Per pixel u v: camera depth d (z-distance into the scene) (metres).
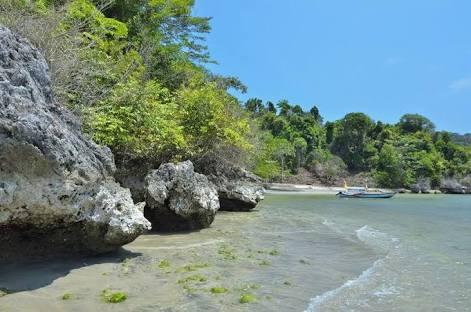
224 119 19.95
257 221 17.50
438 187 79.50
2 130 5.89
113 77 14.73
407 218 21.78
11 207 6.30
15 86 6.44
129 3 23.94
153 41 23.06
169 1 25.62
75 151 7.30
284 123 95.75
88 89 12.39
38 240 7.65
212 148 20.11
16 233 7.20
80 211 7.57
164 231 13.23
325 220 19.53
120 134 13.66
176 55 25.91
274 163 57.69
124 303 6.11
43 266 7.61
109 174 8.76
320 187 73.62
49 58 10.16
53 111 7.53
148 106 15.78
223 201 21.42
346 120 98.50
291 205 30.47
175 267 8.41
